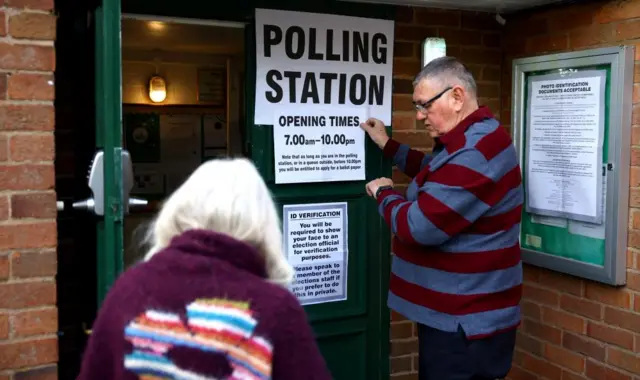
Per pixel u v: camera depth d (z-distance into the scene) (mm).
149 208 4824
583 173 3213
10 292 2133
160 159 5020
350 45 3373
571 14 3316
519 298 2783
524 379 3691
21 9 2102
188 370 1345
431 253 2666
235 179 1533
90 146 2424
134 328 1391
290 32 3234
